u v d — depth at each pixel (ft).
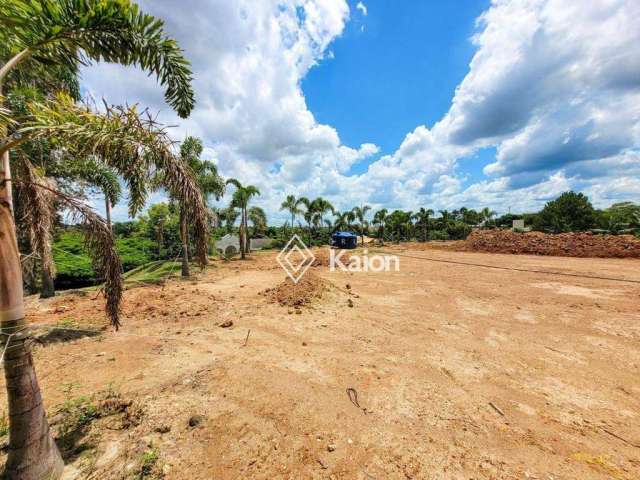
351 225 126.72
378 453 8.61
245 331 19.83
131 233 87.76
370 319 22.53
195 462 8.16
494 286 34.42
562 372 13.92
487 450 8.77
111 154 8.80
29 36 6.94
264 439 9.15
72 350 16.52
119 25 7.58
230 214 81.00
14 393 7.04
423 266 52.42
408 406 11.10
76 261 46.65
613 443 9.11
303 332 19.63
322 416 10.37
